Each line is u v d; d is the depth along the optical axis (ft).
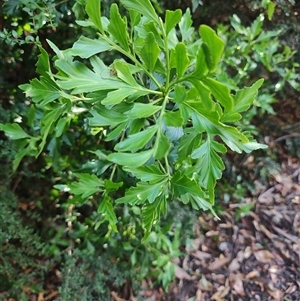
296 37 2.83
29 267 2.68
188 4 2.55
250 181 3.26
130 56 1.16
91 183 1.51
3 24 2.24
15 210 2.58
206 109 1.00
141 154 1.05
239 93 1.19
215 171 1.19
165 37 1.12
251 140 1.31
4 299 2.44
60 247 2.79
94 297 2.60
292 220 3.17
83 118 2.11
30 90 1.30
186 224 2.84
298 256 3.01
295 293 2.85
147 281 2.85
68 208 2.66
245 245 3.09
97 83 1.15
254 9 2.59
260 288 2.90
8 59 2.45
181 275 2.93
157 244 2.51
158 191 1.19
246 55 2.35
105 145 2.38
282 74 2.63
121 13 2.02
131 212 2.35
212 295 2.88
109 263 2.60
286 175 3.34
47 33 2.37
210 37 0.83
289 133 3.34
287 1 2.60
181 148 1.23
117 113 1.19
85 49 1.19
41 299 2.66
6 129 1.87
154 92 1.14
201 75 0.92
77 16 1.86
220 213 3.13
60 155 2.21
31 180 2.79
